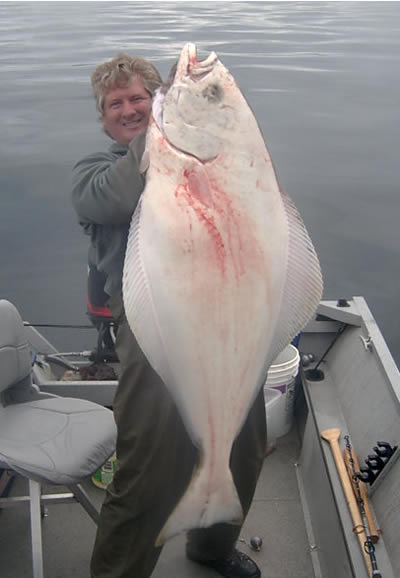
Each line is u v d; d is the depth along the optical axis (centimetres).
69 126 1156
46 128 1149
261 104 1370
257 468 227
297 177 981
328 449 309
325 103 1402
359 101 1436
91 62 1736
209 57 177
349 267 748
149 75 226
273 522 313
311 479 326
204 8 3688
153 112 180
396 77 1697
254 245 173
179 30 2445
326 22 2952
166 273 174
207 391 179
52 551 294
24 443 250
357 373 348
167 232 174
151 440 209
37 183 902
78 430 260
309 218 856
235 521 187
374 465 278
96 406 280
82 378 364
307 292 183
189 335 175
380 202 904
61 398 288
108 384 344
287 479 343
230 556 271
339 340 390
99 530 227
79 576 281
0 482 315
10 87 1473
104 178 204
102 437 257
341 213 871
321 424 330
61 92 1415
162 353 179
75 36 2295
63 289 676
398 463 269
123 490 217
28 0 4916
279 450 364
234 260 173
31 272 700
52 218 806
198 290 174
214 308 174
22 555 292
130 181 199
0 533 304
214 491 184
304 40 2308
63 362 383
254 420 221
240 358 178
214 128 171
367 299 692
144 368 204
